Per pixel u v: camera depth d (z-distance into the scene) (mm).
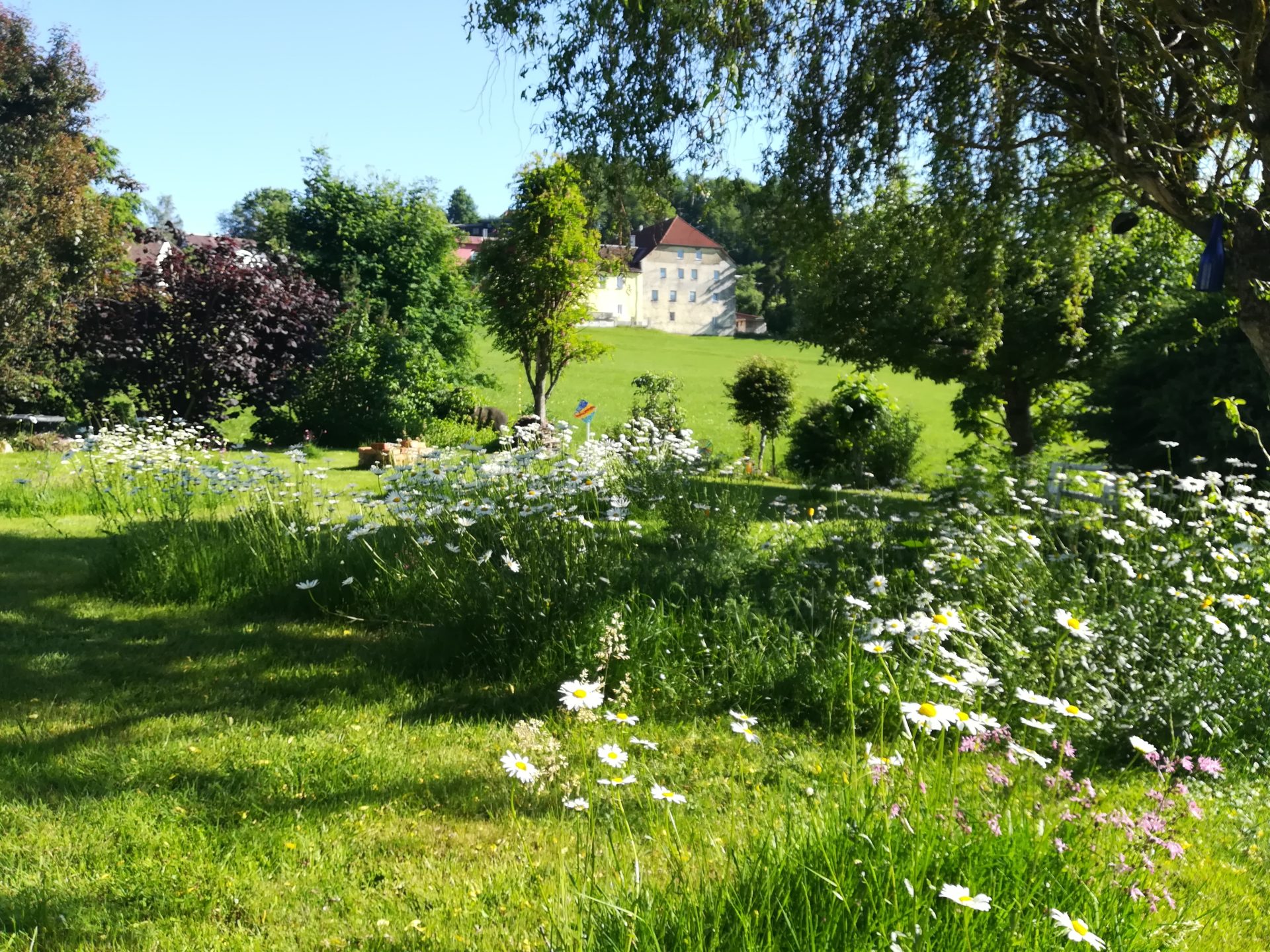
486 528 5766
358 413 21766
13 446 16094
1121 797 3389
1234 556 4922
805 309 15195
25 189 18266
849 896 1991
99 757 3654
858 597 5258
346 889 2727
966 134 7699
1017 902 1992
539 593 5000
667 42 6688
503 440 7938
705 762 3795
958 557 4918
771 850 2270
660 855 2682
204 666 4902
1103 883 2203
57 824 3066
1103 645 4246
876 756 3361
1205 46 6148
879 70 7262
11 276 17312
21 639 5238
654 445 9562
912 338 14352
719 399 38875
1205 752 4012
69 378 19562
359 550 6359
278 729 4055
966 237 8719
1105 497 6492
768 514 9500
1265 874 3008
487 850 2963
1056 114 7762
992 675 4191
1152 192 6676
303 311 21094
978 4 6215
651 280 87812
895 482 9234
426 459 7598
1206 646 4391
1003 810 2539
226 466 8211
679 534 7246
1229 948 2482
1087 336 14156
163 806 3230
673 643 4770
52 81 20359
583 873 2355
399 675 4828
